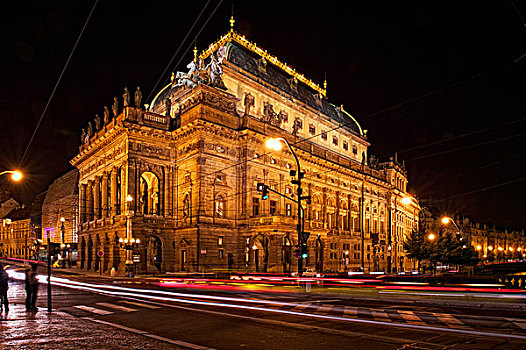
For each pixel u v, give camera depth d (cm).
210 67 5431
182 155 5122
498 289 2783
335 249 6638
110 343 1121
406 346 1095
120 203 4950
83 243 6178
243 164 5141
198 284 3516
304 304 2047
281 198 5562
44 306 1948
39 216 9762
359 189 7575
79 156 6366
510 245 19350
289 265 4944
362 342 1144
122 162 4953
